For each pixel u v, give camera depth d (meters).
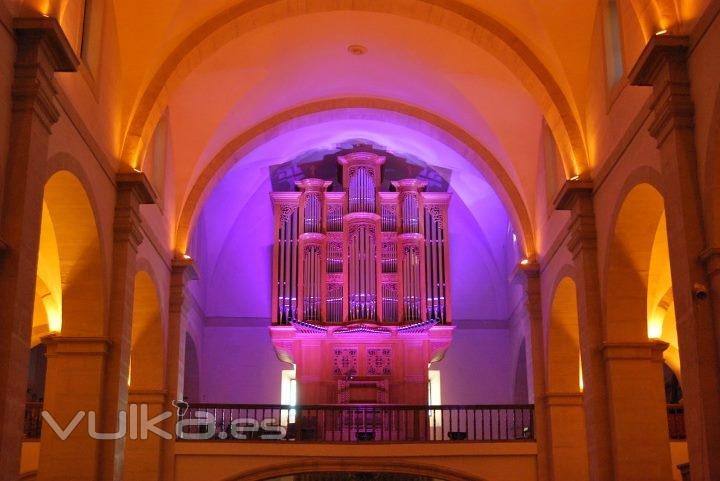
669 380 23.25
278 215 24.45
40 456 13.12
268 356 25.12
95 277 13.46
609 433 13.75
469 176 24.25
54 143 11.21
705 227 9.94
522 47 15.47
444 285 23.92
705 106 9.88
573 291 17.48
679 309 10.14
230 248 25.78
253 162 23.45
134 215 14.30
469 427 24.84
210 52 15.59
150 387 17.75
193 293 23.23
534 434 18.97
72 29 11.95
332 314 23.56
